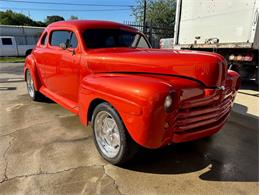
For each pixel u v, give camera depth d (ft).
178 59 9.41
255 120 15.44
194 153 11.00
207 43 27.09
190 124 8.84
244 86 26.37
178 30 31.60
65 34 13.74
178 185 8.74
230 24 24.17
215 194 8.32
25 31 89.66
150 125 7.90
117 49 12.28
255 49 23.38
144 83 8.27
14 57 74.49
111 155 9.77
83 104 10.61
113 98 8.82
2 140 11.90
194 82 9.07
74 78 12.73
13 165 9.71
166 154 10.80
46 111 16.46
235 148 11.60
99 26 13.30
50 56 14.83
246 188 8.67
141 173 9.38
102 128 10.27
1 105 17.90
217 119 9.80
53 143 11.62
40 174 9.16
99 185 8.63
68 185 8.59
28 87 19.80
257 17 21.48
